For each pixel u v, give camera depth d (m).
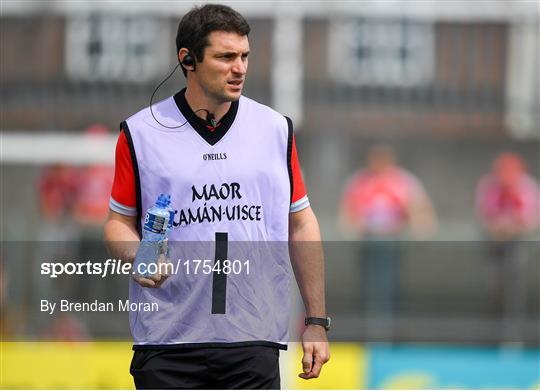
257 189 14.28
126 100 43.00
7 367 30.78
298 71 42.16
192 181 14.16
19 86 43.00
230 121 14.39
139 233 14.53
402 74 44.69
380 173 39.25
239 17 14.23
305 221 14.82
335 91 43.22
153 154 14.22
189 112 14.36
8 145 41.03
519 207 39.22
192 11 14.34
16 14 44.16
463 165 49.66
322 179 45.41
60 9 44.38
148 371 14.34
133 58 44.50
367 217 38.81
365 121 45.12
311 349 14.47
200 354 14.23
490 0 43.56
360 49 45.47
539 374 31.56
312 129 44.03
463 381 31.59
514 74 43.22
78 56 44.25
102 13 44.50
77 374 30.69
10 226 34.38
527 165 49.06
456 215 49.41
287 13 42.25
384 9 44.16
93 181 38.53
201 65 14.10
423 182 49.41
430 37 44.03
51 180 39.09
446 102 43.44
